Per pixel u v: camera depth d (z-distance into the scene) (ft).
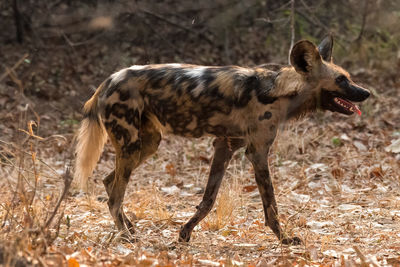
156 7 67.31
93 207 33.14
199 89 26.45
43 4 68.49
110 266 20.52
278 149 42.78
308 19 66.54
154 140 28.94
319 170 39.88
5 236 22.11
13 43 69.67
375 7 68.69
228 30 71.31
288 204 33.53
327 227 28.94
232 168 41.19
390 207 32.24
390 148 41.98
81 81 60.39
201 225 29.60
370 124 49.70
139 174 40.96
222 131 26.99
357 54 66.59
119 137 27.32
